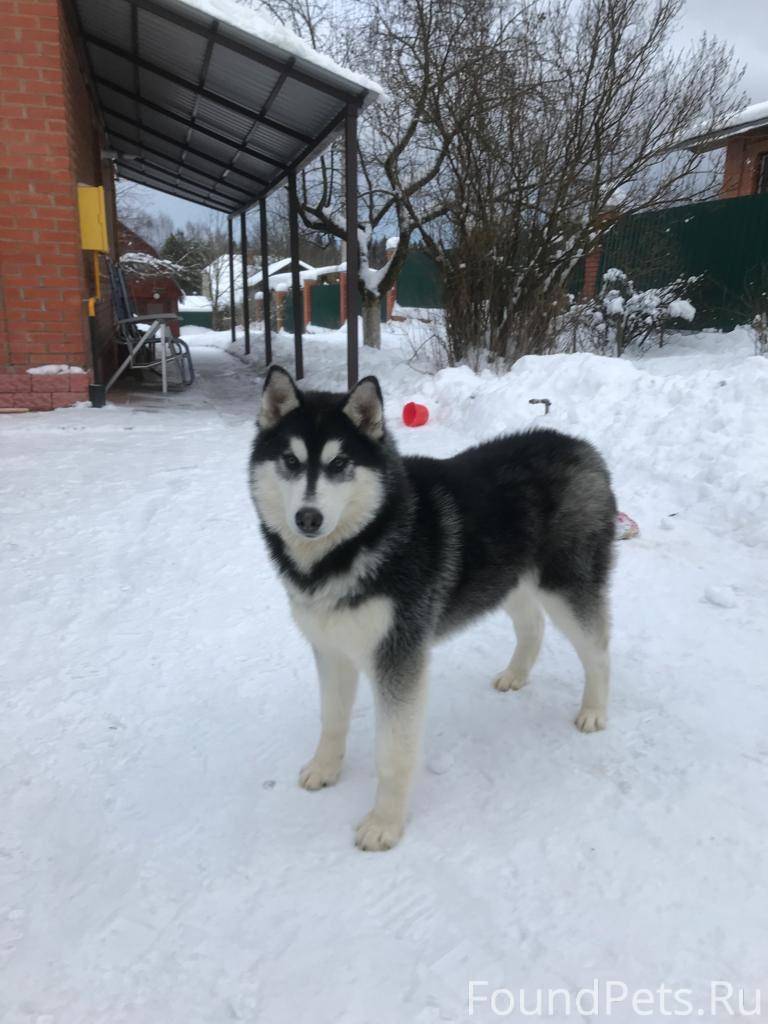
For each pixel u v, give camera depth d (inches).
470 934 75.7
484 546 104.0
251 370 596.7
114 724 115.1
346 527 90.2
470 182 398.6
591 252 431.8
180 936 76.1
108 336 486.0
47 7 320.2
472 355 412.5
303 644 142.1
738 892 79.8
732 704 117.0
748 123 562.6
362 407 94.3
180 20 298.8
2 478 243.9
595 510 113.3
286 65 313.6
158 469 259.4
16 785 100.0
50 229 345.1
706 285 498.6
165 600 159.9
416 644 92.5
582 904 79.1
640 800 95.8
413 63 438.0
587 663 113.3
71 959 73.2
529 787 99.7
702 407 233.6
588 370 293.6
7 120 329.1
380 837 89.0
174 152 579.2
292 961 72.9
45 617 150.2
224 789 100.9
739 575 163.3
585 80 388.8
